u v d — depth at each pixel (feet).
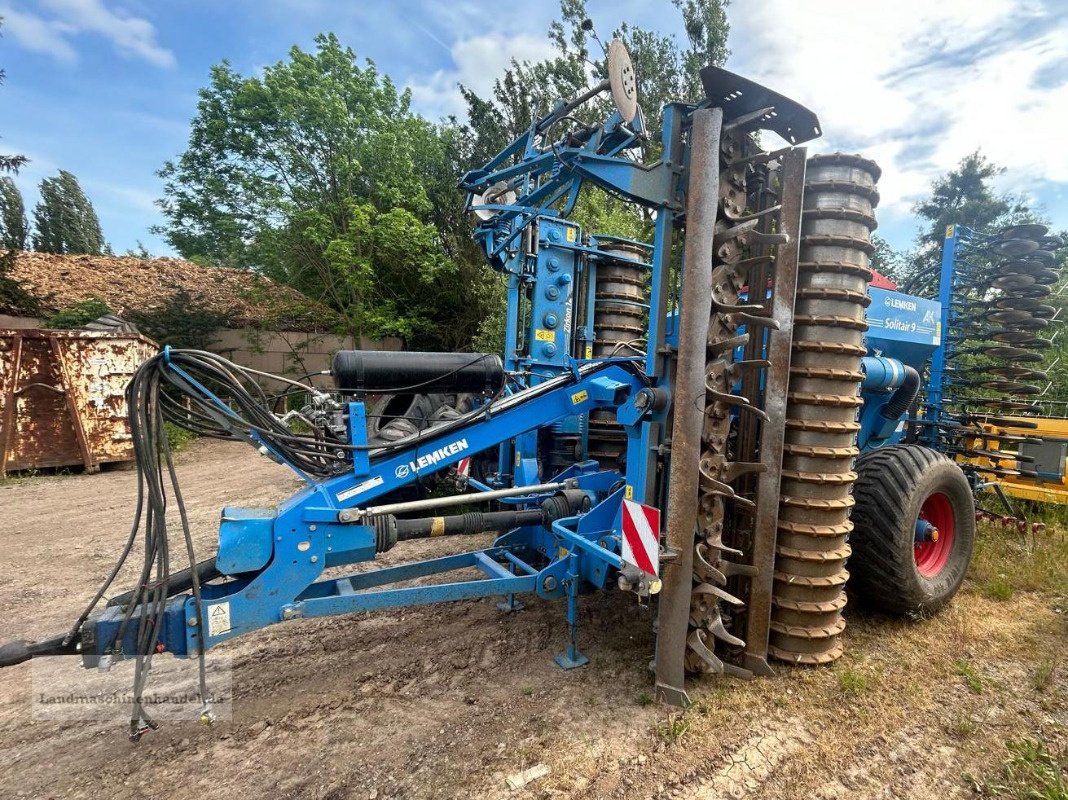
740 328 11.41
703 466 8.88
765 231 9.94
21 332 25.72
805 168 9.18
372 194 44.65
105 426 27.50
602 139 11.96
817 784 7.03
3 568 14.84
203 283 54.34
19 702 8.95
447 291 45.78
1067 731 8.01
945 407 18.81
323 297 48.24
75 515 19.84
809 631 9.60
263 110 41.96
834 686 9.11
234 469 28.53
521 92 44.83
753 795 6.86
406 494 16.51
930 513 12.44
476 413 9.53
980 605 12.17
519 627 11.34
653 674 9.52
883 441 15.62
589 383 10.49
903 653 10.17
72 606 12.51
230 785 7.08
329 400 8.95
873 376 13.23
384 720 8.37
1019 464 18.12
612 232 32.94
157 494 7.52
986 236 17.99
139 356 29.07
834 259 9.42
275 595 8.06
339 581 9.70
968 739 7.86
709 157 8.46
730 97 8.74
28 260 52.65
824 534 9.47
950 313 17.87
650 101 47.91
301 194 44.45
